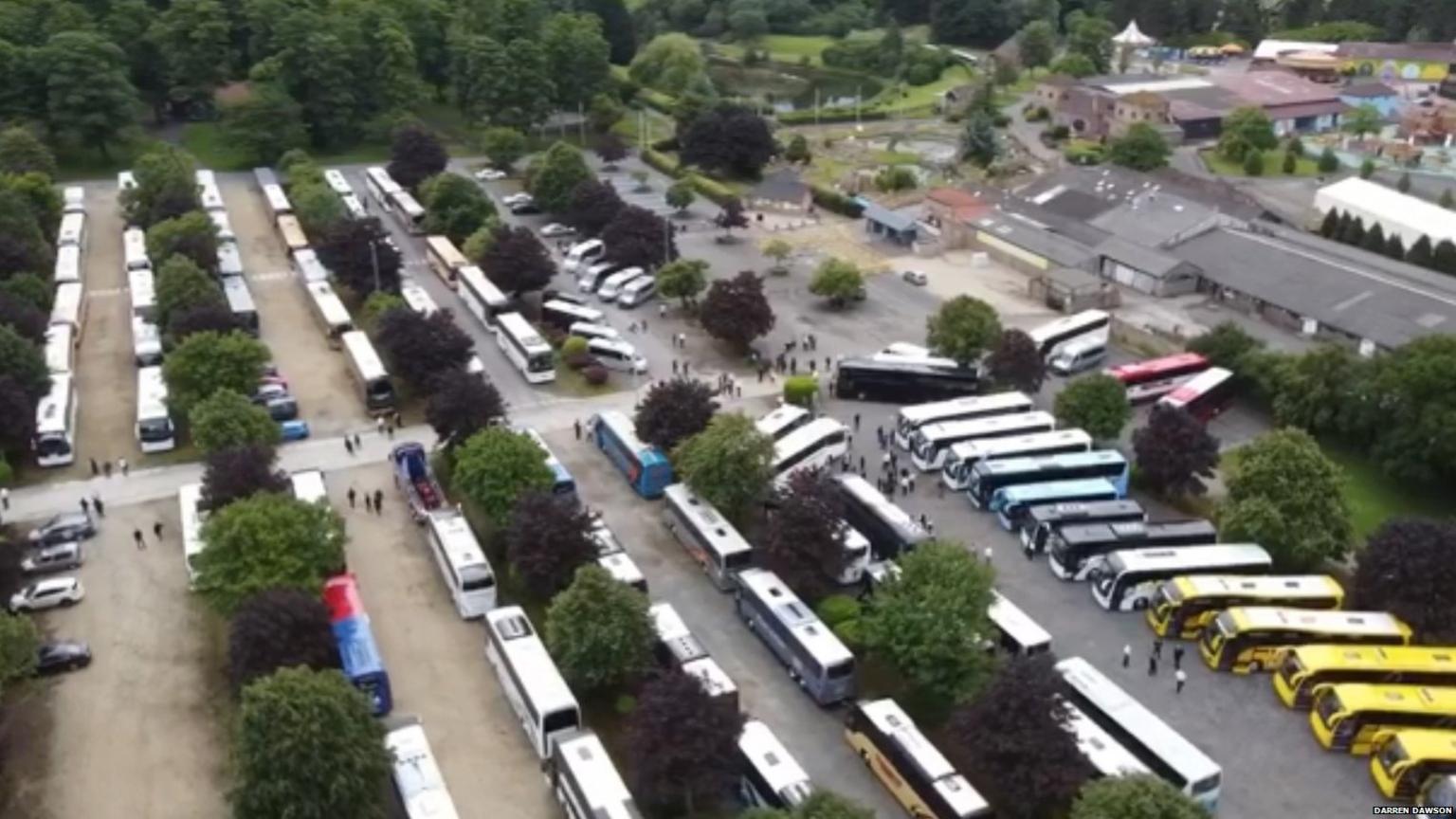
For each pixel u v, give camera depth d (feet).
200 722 185.98
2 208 361.71
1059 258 387.96
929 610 182.70
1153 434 252.62
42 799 170.09
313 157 531.09
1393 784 170.40
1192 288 379.55
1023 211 433.48
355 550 232.73
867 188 494.18
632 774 168.25
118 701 190.49
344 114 538.47
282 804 145.69
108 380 309.63
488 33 600.80
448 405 254.88
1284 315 349.82
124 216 422.82
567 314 338.54
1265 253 374.22
